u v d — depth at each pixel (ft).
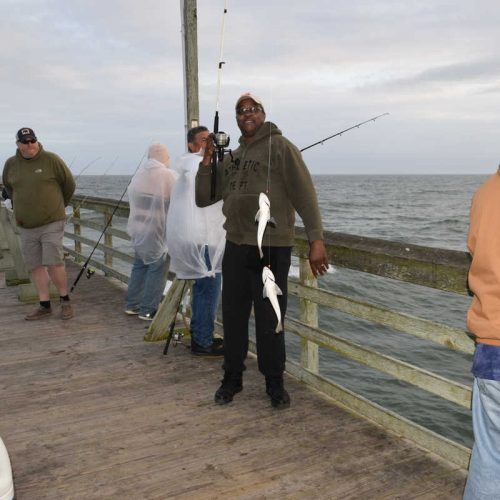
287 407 11.85
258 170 11.02
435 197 282.97
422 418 26.08
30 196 18.07
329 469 9.42
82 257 28.73
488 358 6.06
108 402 12.35
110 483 9.13
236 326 12.04
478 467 6.44
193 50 17.78
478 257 6.06
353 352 11.31
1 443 7.50
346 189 403.34
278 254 11.18
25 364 14.89
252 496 8.69
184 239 14.20
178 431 10.91
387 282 56.44
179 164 14.48
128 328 18.19
